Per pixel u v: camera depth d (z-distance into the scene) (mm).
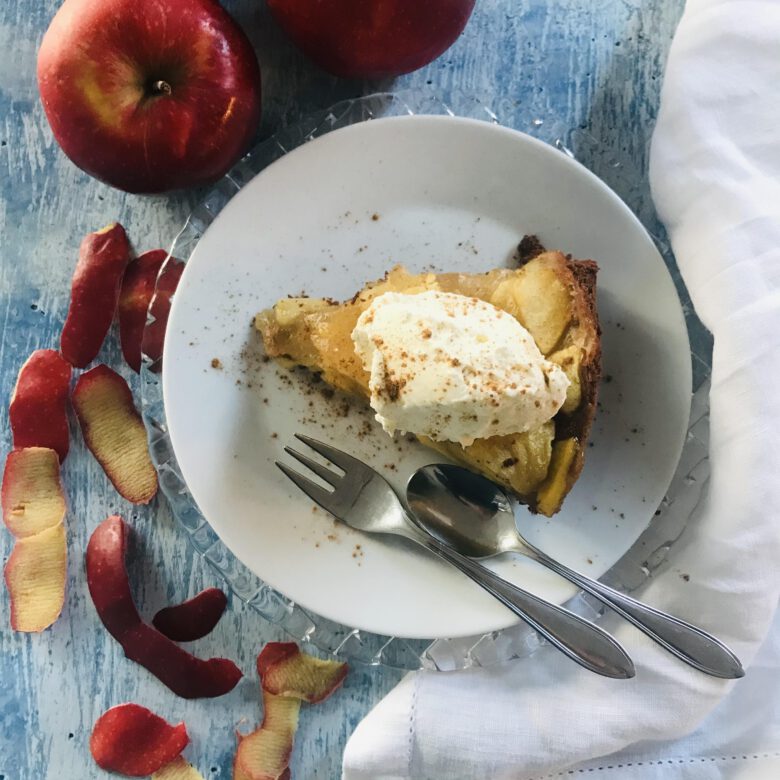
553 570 324
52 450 359
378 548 339
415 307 305
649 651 334
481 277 330
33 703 360
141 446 361
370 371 313
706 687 329
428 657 348
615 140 365
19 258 363
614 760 348
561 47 367
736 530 320
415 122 342
